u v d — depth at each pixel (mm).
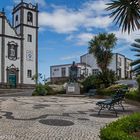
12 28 54594
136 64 24016
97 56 40156
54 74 71562
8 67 53031
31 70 56219
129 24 13336
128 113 15234
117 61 65688
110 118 13195
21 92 44219
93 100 24969
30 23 57031
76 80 36531
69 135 9273
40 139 8609
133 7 13039
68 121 12000
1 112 14461
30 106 17969
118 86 30625
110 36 40250
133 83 35938
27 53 56000
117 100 15812
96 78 35938
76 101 23359
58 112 14977
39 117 12938
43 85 36656
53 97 29703
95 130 10164
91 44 40562
